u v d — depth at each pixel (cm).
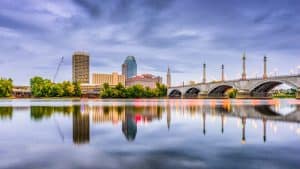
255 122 3033
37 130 2402
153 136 2108
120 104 8075
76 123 2911
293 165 1338
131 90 18388
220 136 2114
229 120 3241
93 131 2348
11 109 5350
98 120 3212
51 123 2914
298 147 1719
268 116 3806
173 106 6738
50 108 5719
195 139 1991
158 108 5781
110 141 1909
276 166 1322
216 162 1389
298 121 3131
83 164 1352
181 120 3238
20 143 1836
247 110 5134
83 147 1719
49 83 16725
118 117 3612
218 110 5094
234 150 1641
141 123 2938
